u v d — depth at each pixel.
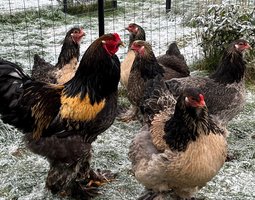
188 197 1.16
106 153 1.48
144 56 1.56
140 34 1.88
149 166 1.05
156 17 3.26
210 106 1.45
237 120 1.72
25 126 1.20
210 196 1.24
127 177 1.35
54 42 2.61
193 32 2.76
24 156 1.47
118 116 1.75
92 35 2.81
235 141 1.56
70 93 1.17
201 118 0.98
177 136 1.00
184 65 1.79
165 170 1.03
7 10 3.23
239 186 1.29
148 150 1.08
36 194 1.26
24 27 3.00
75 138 1.17
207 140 1.00
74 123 1.15
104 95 1.16
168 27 2.96
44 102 1.17
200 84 1.47
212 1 2.36
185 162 1.00
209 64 2.17
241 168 1.38
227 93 1.44
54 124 1.16
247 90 1.97
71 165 1.20
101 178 1.33
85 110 1.14
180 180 1.05
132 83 1.61
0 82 1.15
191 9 3.16
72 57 1.68
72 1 3.45
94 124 1.17
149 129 1.13
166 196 1.17
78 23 3.12
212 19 2.11
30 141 1.21
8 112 1.18
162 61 1.78
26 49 2.54
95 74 1.14
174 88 1.47
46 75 1.68
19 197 1.26
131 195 1.26
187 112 0.97
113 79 1.17
